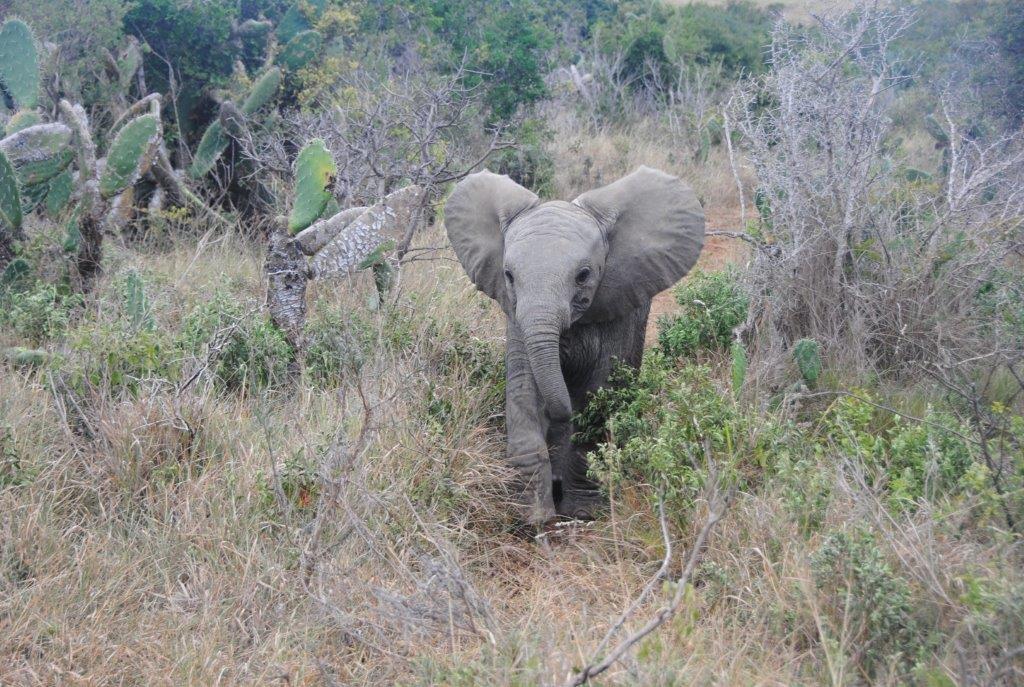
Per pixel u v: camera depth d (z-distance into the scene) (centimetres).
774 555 417
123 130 664
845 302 676
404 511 475
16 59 802
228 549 432
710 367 643
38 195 761
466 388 591
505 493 532
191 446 500
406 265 764
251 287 747
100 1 982
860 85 751
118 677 367
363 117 911
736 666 347
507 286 521
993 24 1208
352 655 389
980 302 673
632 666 335
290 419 541
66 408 515
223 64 1056
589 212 534
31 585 408
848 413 517
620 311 535
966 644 349
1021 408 580
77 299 648
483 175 570
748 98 766
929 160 1150
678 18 1780
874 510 420
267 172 929
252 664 370
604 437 550
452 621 382
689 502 457
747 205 1252
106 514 457
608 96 1560
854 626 369
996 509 418
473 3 1263
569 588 451
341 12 1175
